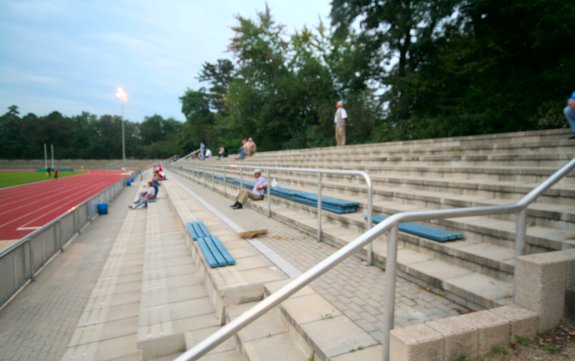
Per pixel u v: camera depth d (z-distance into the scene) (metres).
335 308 3.21
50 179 42.94
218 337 1.83
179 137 68.56
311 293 3.58
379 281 3.89
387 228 2.09
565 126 11.53
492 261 3.38
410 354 1.86
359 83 26.02
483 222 4.33
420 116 19.08
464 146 8.38
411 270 3.80
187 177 27.39
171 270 6.09
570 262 2.35
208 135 59.91
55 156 93.94
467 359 2.01
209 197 13.30
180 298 4.84
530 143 6.73
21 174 54.91
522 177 5.55
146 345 3.72
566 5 9.96
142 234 10.78
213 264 4.66
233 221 8.04
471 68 13.93
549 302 2.26
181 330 3.90
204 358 3.17
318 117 28.06
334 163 12.32
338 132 14.62
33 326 4.77
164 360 3.70
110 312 5.13
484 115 13.13
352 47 28.38
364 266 4.43
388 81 21.47
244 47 33.97
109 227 12.26
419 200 5.96
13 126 91.94
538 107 12.23
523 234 2.52
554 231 3.71
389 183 7.66
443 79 17.67
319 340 2.63
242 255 5.21
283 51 34.53
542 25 11.38
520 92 12.63
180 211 9.80
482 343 2.05
